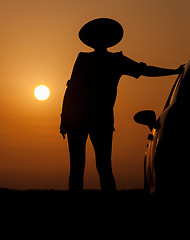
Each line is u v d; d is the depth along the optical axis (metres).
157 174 4.54
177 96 4.69
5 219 9.35
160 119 4.98
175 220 4.20
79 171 6.99
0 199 12.20
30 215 9.70
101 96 6.88
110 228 6.67
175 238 4.23
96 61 6.94
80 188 7.01
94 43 7.00
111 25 6.98
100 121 6.82
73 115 6.88
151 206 5.39
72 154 6.99
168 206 4.32
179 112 4.39
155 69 6.84
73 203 7.04
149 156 5.48
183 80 4.79
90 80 6.90
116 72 6.95
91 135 6.89
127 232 6.86
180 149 4.12
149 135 5.62
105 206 6.73
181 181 4.05
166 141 4.36
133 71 6.88
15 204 11.48
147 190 5.87
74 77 6.96
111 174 6.84
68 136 6.98
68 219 7.08
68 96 6.94
